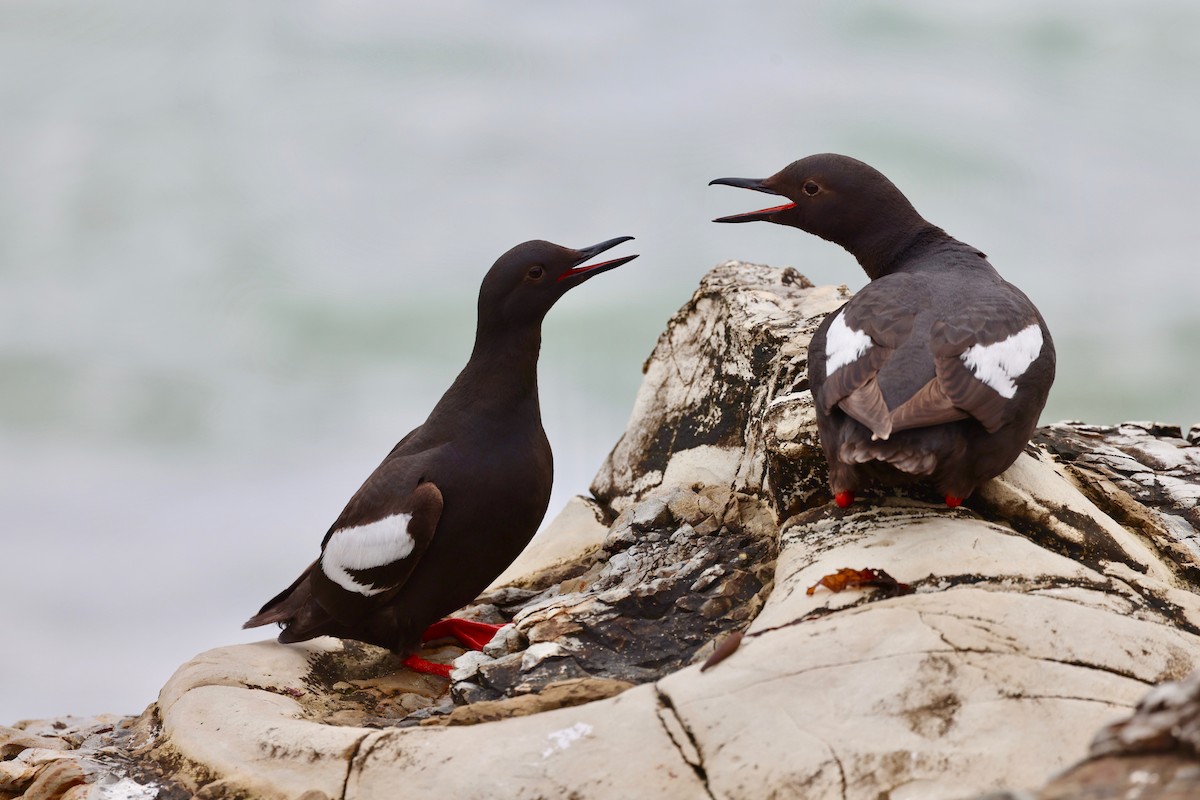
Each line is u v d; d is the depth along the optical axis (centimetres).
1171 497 1166
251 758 875
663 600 1017
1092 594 856
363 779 821
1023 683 764
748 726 765
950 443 886
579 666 948
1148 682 773
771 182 1205
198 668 1051
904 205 1157
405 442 1210
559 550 1338
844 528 973
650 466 1341
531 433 1159
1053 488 1044
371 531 1112
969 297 968
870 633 805
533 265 1138
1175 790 527
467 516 1120
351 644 1166
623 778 760
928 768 721
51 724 1164
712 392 1305
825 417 945
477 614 1258
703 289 1379
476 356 1160
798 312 1269
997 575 871
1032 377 923
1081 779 561
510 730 819
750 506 1160
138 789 890
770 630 852
